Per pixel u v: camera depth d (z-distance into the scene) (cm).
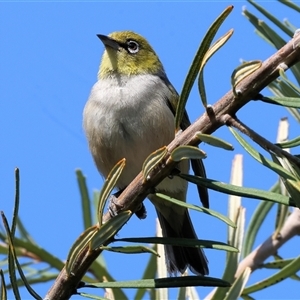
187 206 460
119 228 461
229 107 458
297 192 413
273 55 453
